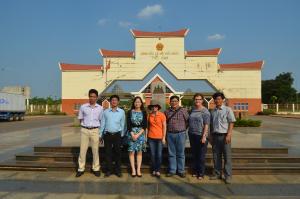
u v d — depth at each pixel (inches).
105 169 377.7
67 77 2687.0
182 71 2650.1
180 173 359.3
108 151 359.9
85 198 283.4
